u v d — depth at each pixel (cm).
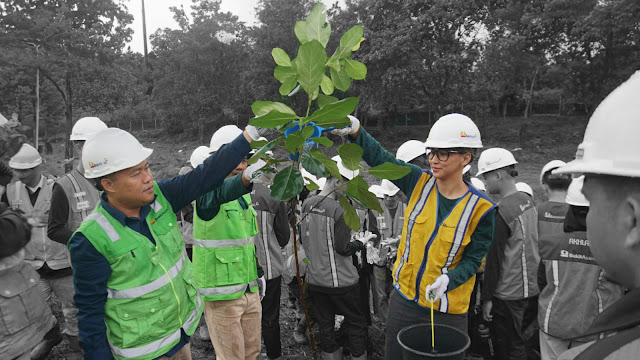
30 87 2253
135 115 3925
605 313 74
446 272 214
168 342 201
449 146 214
